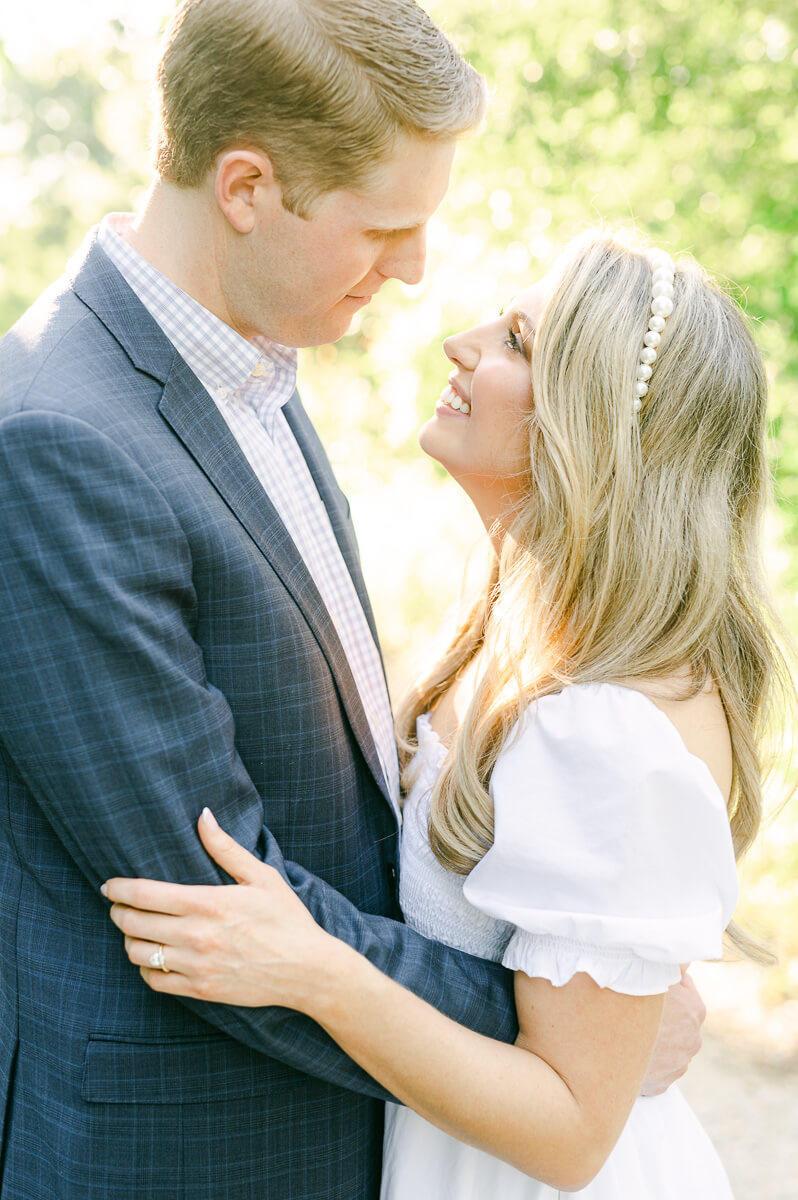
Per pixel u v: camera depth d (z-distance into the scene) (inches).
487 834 55.1
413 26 49.2
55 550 44.9
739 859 59.4
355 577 66.9
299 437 66.3
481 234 209.8
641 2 194.7
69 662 45.4
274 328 55.9
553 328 57.4
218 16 49.2
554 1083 49.4
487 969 55.4
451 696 68.7
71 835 47.8
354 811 57.4
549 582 56.4
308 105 48.6
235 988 46.5
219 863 47.8
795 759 117.3
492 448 61.4
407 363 227.1
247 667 51.4
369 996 48.0
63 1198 52.5
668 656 54.3
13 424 45.1
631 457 56.0
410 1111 58.6
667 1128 61.3
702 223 187.6
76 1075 51.8
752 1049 130.8
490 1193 56.7
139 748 45.9
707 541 55.7
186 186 52.7
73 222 645.9
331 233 51.9
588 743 51.1
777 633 62.1
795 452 157.2
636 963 48.8
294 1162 54.6
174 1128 52.1
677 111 193.0
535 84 206.8
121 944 51.5
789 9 181.9
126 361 51.0
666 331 57.0
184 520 48.9
